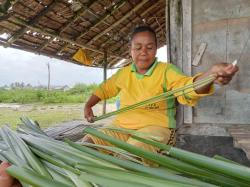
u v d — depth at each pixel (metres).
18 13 5.50
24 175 1.03
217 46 4.05
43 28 6.25
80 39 7.56
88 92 24.67
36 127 1.71
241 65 3.94
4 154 1.35
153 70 2.14
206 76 1.65
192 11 4.15
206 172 0.98
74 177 1.05
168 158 1.05
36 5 5.48
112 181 0.92
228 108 3.98
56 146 1.31
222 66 1.46
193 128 4.08
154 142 1.18
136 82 2.18
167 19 4.49
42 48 7.13
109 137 1.21
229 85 3.97
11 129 1.63
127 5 6.84
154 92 2.13
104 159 1.14
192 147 4.07
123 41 8.93
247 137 2.72
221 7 4.00
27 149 1.29
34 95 21.30
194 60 4.16
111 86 2.48
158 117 2.09
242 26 3.93
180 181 0.95
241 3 3.91
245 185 0.92
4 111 14.42
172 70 2.11
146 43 2.14
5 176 1.22
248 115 3.92
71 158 1.18
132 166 1.06
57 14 6.07
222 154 3.94
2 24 5.68
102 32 7.58
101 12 6.62
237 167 0.88
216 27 4.04
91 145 1.39
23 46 6.79
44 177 1.02
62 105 17.70
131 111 2.13
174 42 4.30
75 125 7.28
